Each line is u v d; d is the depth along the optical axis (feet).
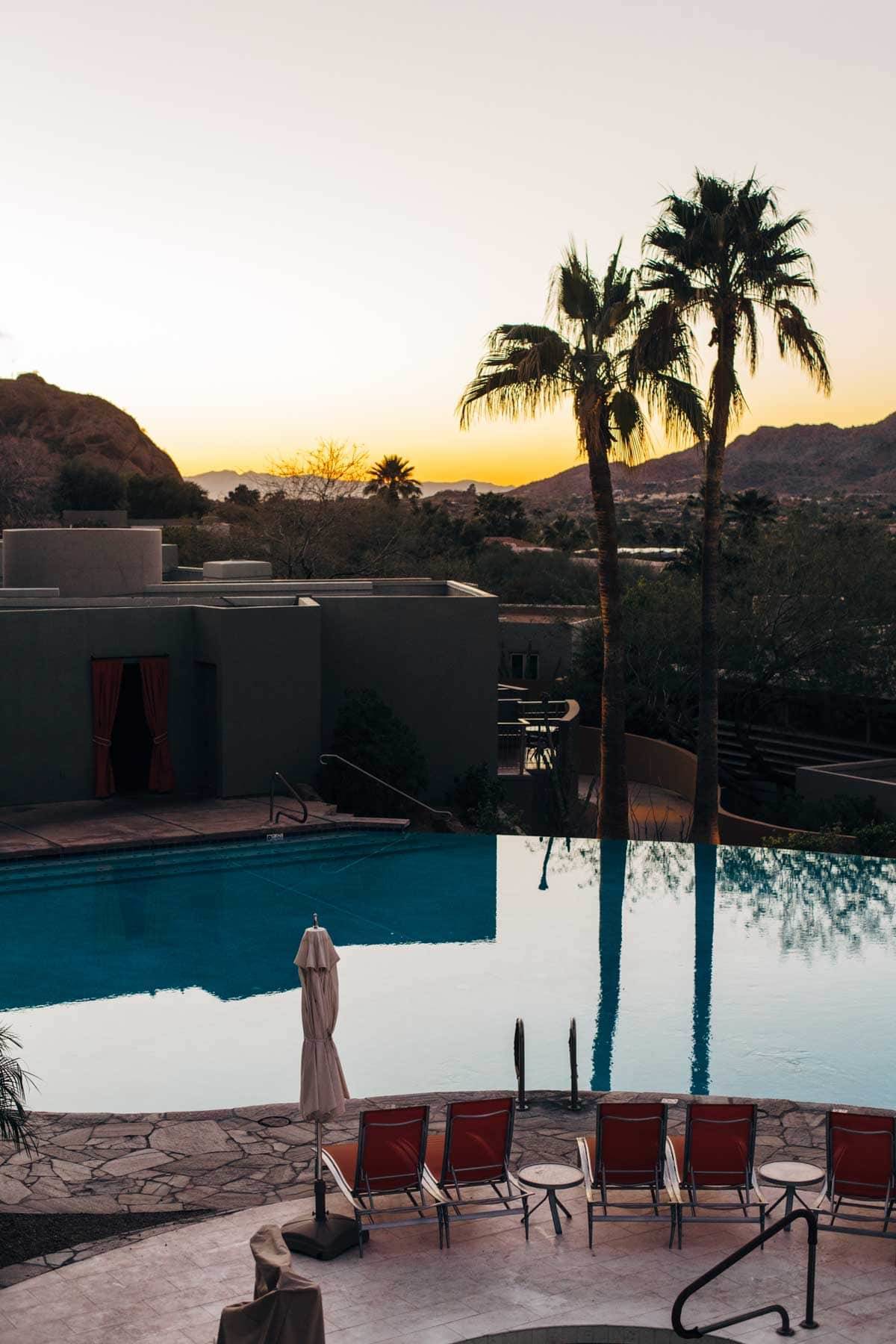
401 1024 45.42
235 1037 43.93
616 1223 27.53
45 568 93.35
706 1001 48.16
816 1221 23.32
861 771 99.76
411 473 336.29
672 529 303.07
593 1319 23.53
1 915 58.39
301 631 81.20
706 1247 26.40
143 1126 33.99
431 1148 29.48
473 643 89.86
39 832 70.44
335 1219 26.86
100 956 52.65
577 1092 35.55
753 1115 26.81
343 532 178.50
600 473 79.10
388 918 58.85
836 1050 43.42
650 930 57.57
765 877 67.77
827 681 122.83
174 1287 24.77
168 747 81.05
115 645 79.05
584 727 129.29
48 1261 25.98
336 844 72.43
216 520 195.52
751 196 77.10
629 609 124.57
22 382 540.52
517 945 54.90
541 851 73.00
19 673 76.02
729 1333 23.07
